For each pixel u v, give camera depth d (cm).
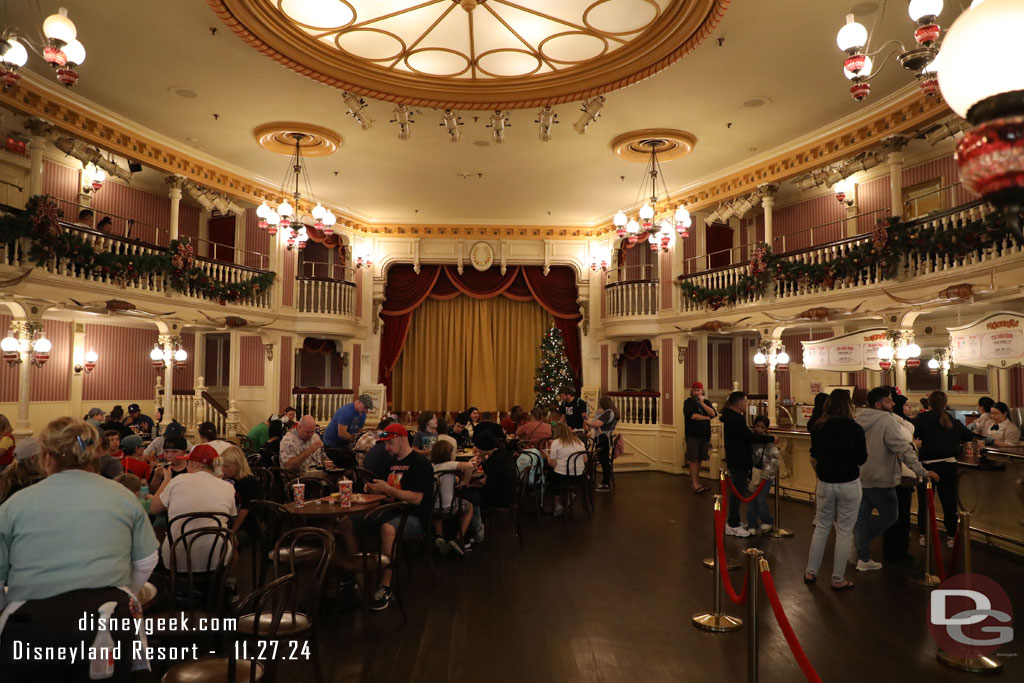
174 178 1079
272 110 927
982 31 151
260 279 1241
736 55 764
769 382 1138
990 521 702
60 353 1158
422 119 952
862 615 495
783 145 1063
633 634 464
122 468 602
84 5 668
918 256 876
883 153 934
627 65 775
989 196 151
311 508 506
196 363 1400
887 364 909
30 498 263
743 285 1170
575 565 645
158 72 813
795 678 393
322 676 395
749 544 725
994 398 1046
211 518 450
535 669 407
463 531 687
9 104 814
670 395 1380
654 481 1242
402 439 586
